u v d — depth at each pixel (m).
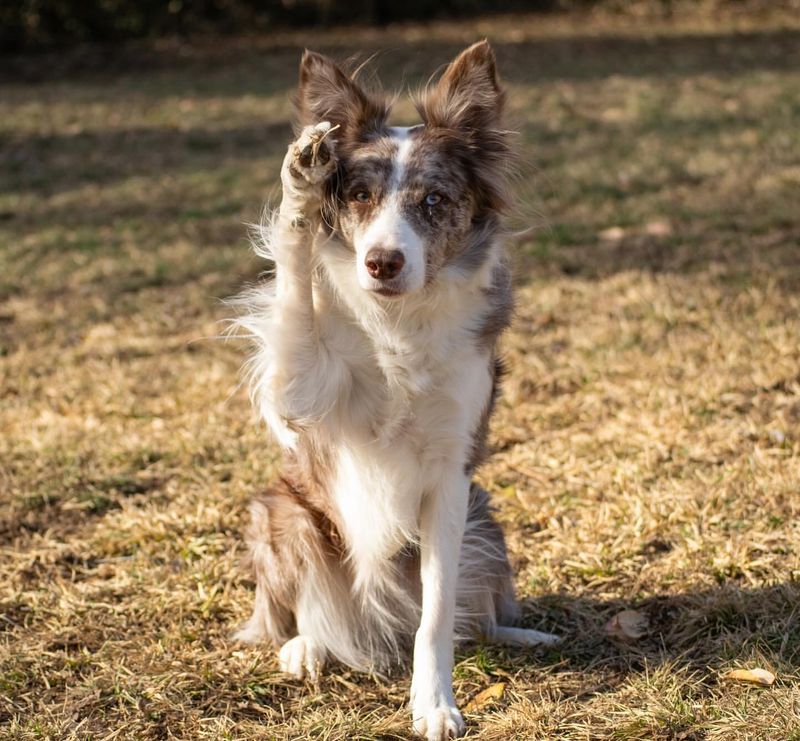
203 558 4.86
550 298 7.77
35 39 19.06
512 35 19.12
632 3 21.05
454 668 4.07
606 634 4.19
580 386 6.52
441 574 3.87
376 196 3.80
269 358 3.82
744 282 7.70
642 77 15.07
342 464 3.97
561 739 3.53
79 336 7.77
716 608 4.16
